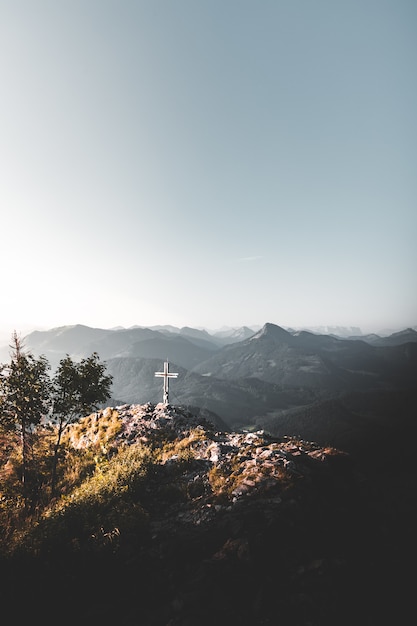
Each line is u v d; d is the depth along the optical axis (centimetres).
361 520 1415
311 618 862
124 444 2497
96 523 1271
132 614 894
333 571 1020
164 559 1098
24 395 2095
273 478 1523
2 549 1113
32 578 1001
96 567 1068
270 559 1051
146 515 1365
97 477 1852
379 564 1134
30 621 880
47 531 1192
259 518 1237
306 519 1270
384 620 898
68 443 2817
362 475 1927
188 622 834
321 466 1823
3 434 2250
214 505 1405
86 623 874
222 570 996
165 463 2011
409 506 1636
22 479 2178
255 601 899
